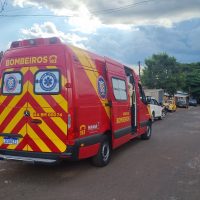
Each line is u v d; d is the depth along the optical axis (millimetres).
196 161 8922
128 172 7648
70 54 7000
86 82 7445
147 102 12781
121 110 9438
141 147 11211
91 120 7523
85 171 7711
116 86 9211
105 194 6004
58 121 6828
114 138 8742
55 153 6836
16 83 7258
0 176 7258
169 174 7465
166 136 14227
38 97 7004
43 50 7113
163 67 55812
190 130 16797
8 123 7238
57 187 6438
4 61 7480
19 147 7129
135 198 5777
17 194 6000
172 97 55469
